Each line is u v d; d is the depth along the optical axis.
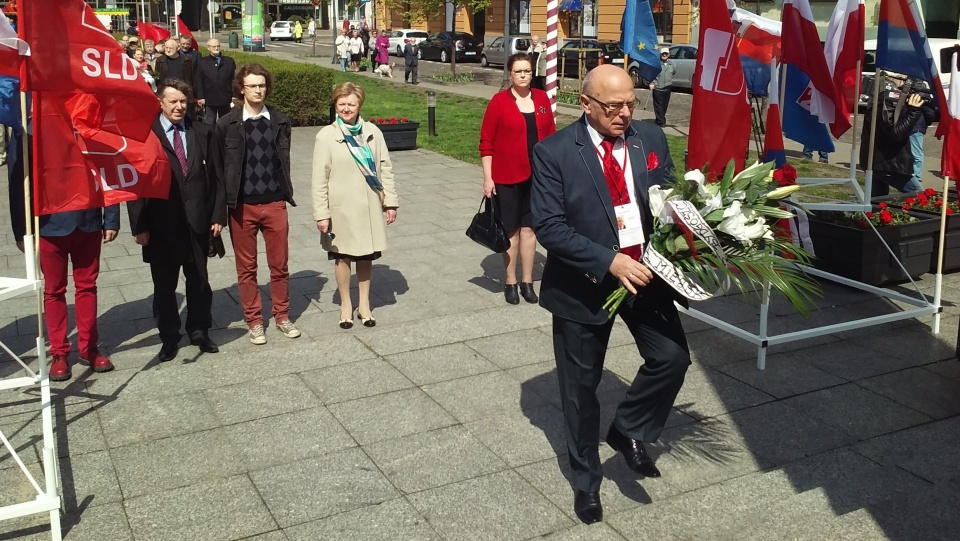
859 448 4.45
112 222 5.43
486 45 39.03
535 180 3.73
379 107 22.14
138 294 7.15
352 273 7.86
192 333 5.76
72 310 6.76
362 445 4.51
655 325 3.78
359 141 6.11
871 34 22.58
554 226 3.63
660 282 3.78
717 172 5.72
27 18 3.84
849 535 3.58
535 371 5.49
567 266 3.76
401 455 4.41
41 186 4.07
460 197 11.34
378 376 5.39
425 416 4.85
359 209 6.11
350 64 37.50
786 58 6.05
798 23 5.89
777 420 4.83
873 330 6.22
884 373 5.46
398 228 9.57
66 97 4.12
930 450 4.43
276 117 5.93
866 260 7.09
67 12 3.98
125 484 4.11
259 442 4.54
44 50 3.91
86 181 4.25
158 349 5.89
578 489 3.85
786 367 5.55
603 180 3.67
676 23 31.39
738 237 3.57
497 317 6.50
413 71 29.28
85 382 5.30
